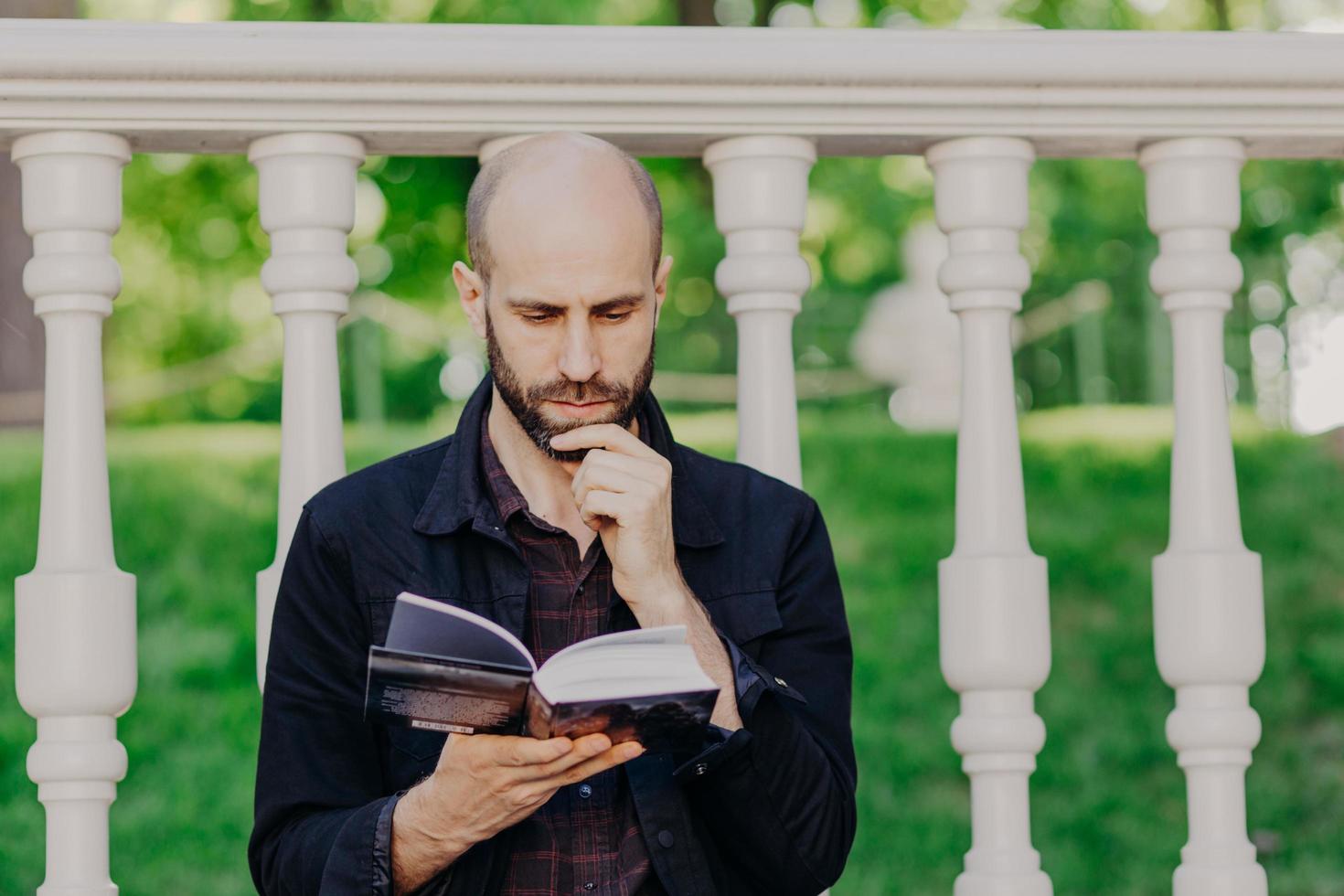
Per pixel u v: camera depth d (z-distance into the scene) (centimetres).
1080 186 1428
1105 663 577
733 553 222
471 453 218
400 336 1335
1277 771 508
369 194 1374
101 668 227
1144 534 670
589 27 242
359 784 211
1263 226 1306
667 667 180
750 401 250
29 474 658
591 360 204
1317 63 251
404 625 178
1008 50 245
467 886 203
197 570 615
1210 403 252
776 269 248
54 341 232
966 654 244
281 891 204
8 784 478
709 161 253
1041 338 1195
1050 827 499
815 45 244
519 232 204
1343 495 671
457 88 238
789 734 205
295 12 1260
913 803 501
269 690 212
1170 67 247
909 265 1465
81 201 233
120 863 455
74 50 226
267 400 1457
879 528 682
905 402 1248
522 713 178
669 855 206
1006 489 247
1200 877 246
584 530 219
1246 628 247
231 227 1428
